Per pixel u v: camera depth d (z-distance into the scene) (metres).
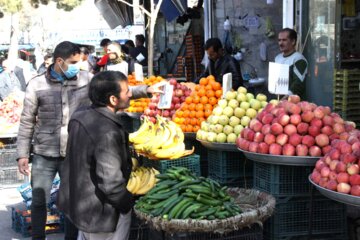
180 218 3.88
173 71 16.67
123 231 3.85
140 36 14.05
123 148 3.63
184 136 5.74
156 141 5.12
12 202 7.68
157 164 5.21
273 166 4.49
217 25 11.51
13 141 8.57
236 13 11.20
